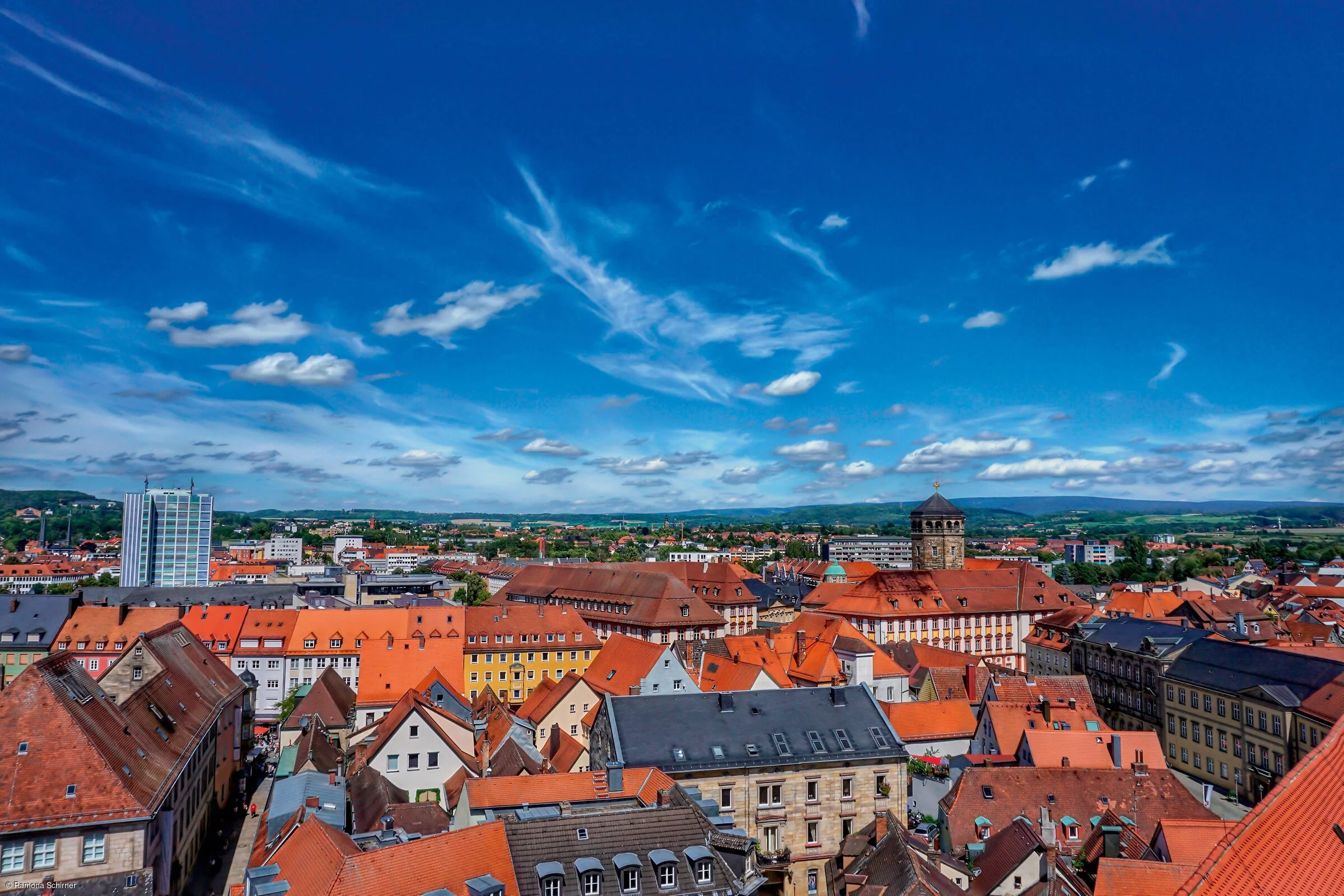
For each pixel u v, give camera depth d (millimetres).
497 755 90875
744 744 80250
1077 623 168250
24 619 148000
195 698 88562
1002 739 98000
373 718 130125
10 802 55281
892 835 61719
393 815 67125
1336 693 95812
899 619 191250
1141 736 89562
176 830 70875
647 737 79562
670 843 53031
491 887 45656
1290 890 17641
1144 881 53938
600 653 130000
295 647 157500
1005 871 62000
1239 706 110000
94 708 65062
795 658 136375
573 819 52812
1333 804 19516
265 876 49219
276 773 95062
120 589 193500
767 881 76625
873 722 84812
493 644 153500
